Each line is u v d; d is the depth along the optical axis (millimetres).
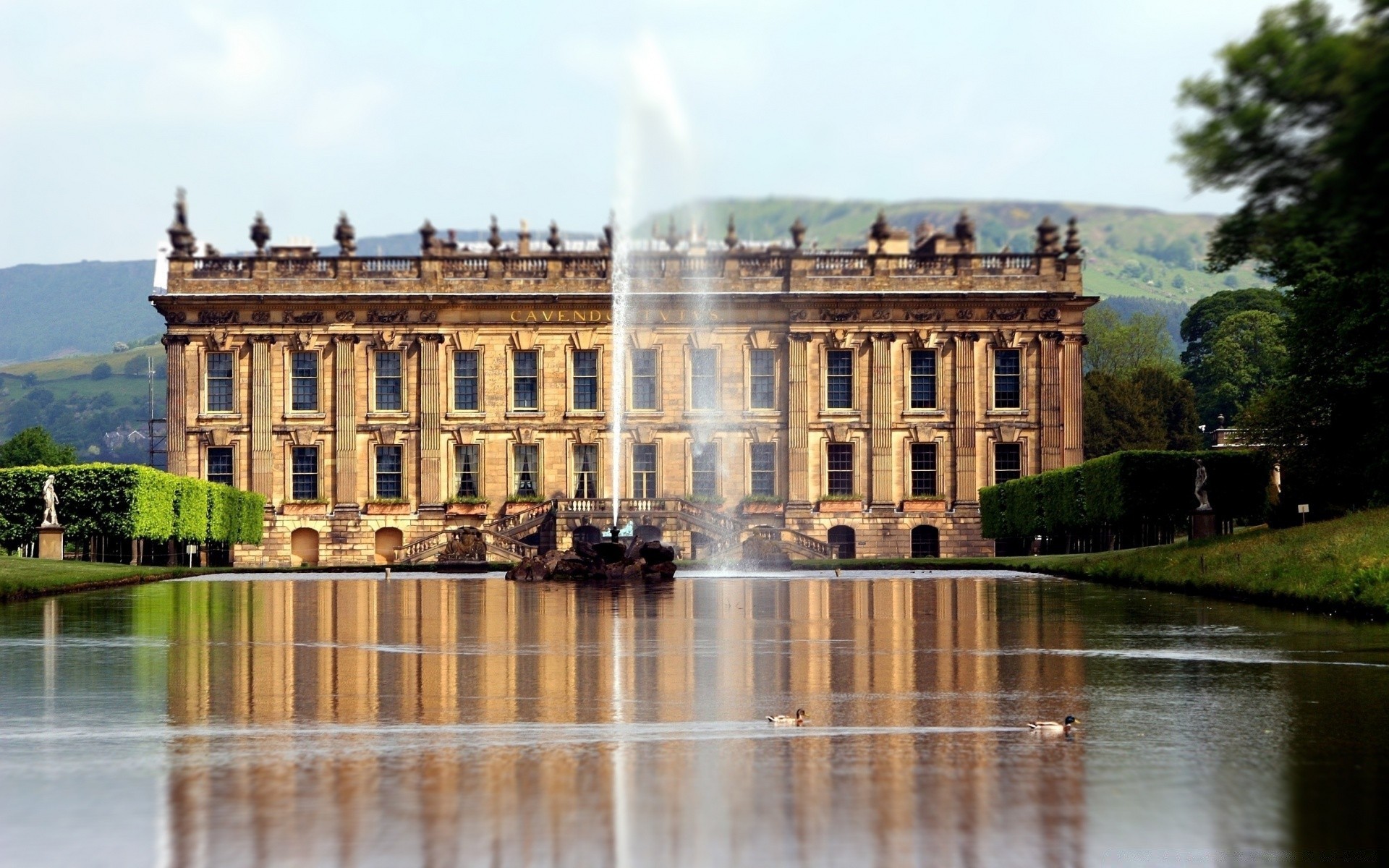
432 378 119000
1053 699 29578
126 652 38500
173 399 118562
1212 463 84500
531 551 108000
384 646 40000
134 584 75062
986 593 62125
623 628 45594
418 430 119062
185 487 96938
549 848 19000
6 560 74062
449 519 118312
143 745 25281
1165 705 28719
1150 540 90250
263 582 78188
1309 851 18750
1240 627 43438
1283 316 158000
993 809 20609
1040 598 58156
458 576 87875
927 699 29672
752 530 112250
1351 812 20422
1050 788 21781
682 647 39594
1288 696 29656
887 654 37594
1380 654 36219
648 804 21016
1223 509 84375
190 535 98625
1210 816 20219
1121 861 18375
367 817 20438
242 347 118938
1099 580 70375
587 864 18422
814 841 19219
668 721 27281
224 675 33812
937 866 18234
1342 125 18984
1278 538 60688
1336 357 71500
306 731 26516
